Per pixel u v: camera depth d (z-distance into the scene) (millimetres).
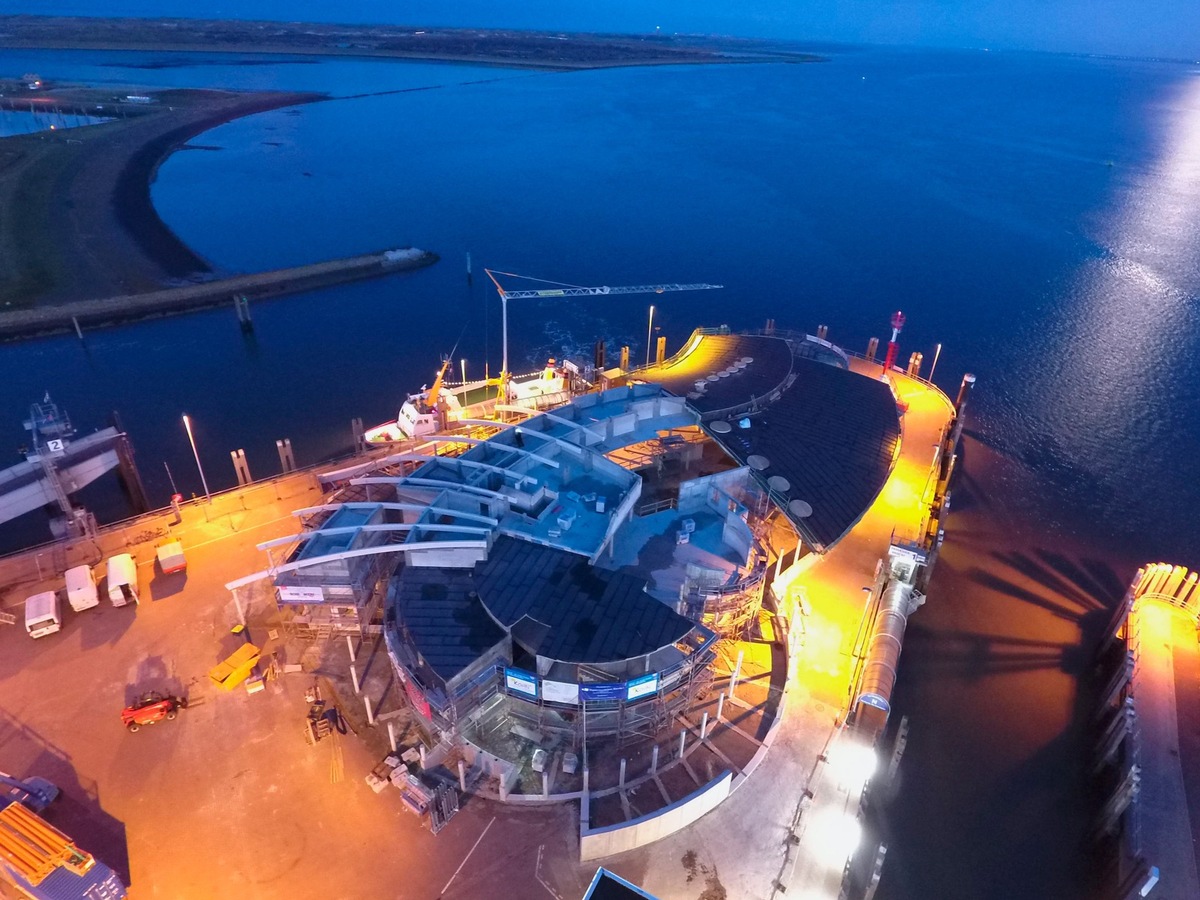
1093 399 115438
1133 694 59438
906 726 60656
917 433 98188
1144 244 186875
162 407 109812
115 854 42188
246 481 87000
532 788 46000
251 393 114625
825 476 68438
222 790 45812
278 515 71750
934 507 77375
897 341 134375
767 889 42469
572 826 44438
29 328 131000
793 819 46094
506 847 43219
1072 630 72875
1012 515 89375
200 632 57250
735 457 69375
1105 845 52656
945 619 73438
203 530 69250
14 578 62750
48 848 38812
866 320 143625
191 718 50312
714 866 43375
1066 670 68250
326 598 53688
